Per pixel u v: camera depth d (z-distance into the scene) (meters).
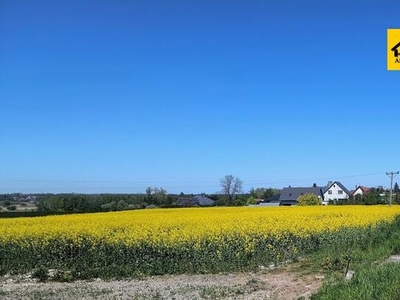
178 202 75.25
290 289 10.82
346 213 28.67
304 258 16.36
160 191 68.00
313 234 17.97
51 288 12.19
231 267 14.66
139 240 15.13
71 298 10.77
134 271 14.34
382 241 18.42
